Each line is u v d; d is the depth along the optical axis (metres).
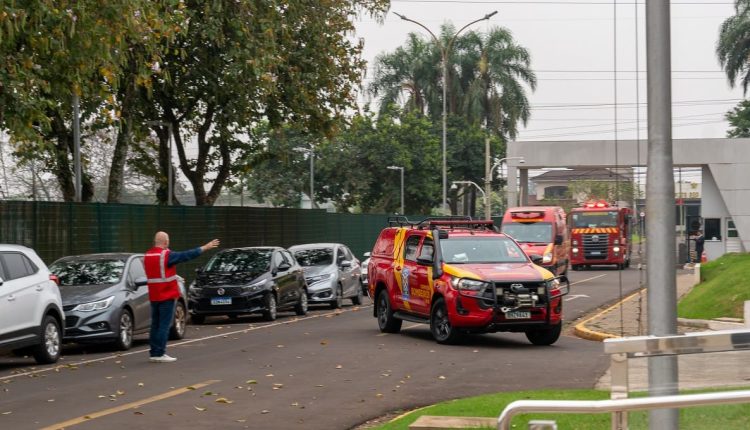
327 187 75.00
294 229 42.91
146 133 33.50
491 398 11.44
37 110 18.39
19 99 18.16
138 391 13.09
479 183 77.81
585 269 60.22
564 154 53.31
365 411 11.38
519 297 18.36
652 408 4.57
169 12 21.62
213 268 26.75
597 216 57.31
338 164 72.88
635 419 4.73
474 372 14.77
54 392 13.16
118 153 29.77
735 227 55.03
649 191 7.04
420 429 9.43
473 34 75.88
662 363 4.80
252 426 10.44
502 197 99.00
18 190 41.59
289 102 32.91
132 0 17.73
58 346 17.16
